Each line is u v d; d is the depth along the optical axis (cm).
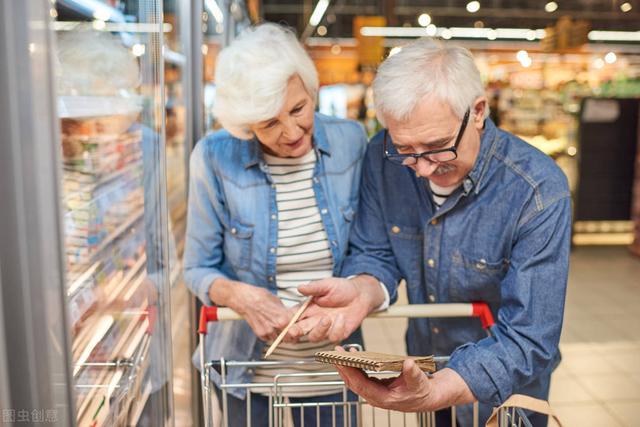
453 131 131
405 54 133
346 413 143
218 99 149
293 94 148
